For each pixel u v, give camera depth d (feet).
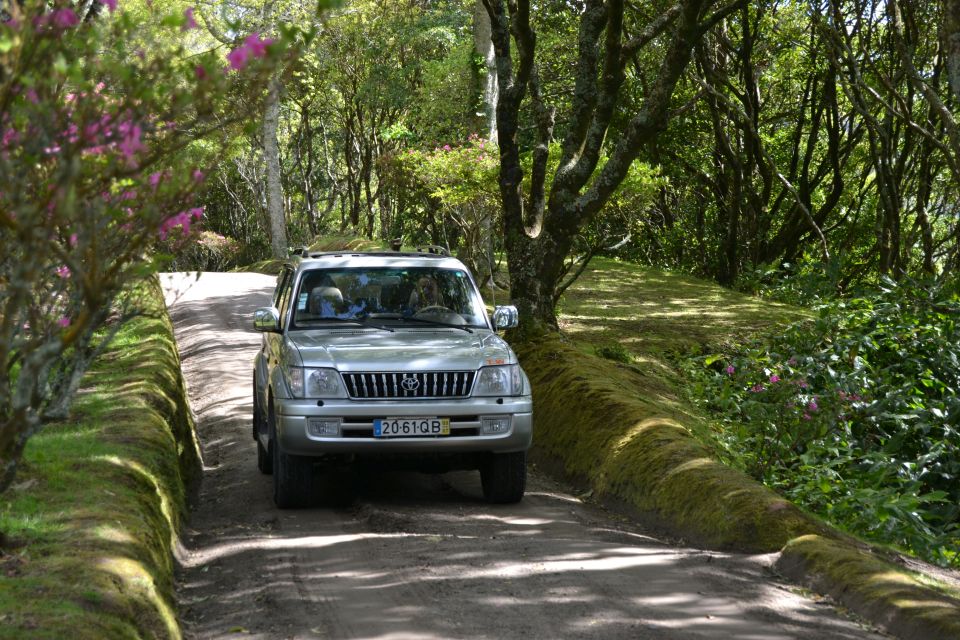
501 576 19.08
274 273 114.01
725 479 24.36
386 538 22.20
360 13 117.70
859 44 77.10
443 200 58.75
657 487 26.00
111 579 14.93
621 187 54.80
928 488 39.34
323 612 16.98
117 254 13.24
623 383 36.73
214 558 20.88
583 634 15.87
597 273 80.74
